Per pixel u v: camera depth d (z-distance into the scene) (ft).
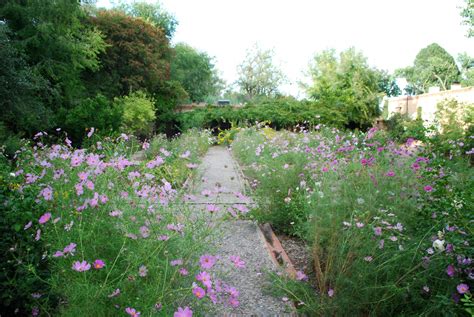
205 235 8.73
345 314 7.53
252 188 20.27
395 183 10.39
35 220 7.00
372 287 7.27
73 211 7.98
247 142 39.91
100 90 65.98
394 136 27.99
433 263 7.01
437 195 9.48
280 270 9.93
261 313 8.00
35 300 6.48
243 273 9.93
